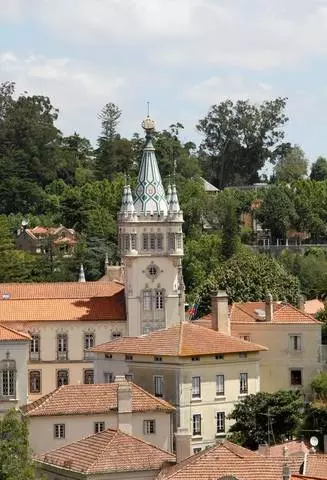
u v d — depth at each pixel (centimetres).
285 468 16475
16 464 18000
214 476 17150
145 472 18438
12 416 18888
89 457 18650
